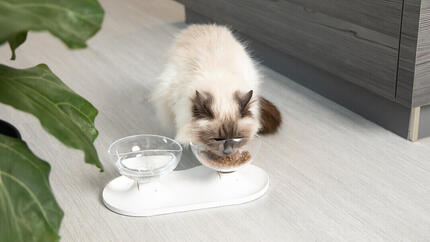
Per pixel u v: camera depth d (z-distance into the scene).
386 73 1.76
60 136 1.02
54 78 1.18
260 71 2.21
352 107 1.94
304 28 1.99
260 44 2.25
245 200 1.56
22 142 1.04
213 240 1.46
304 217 1.52
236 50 1.73
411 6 1.64
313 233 1.48
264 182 1.60
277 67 2.20
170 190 1.58
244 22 2.25
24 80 1.14
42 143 1.79
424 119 1.78
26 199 1.00
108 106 1.98
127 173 1.54
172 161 1.57
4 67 1.15
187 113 1.60
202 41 1.74
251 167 1.65
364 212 1.53
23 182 1.00
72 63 2.29
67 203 1.57
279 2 2.05
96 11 0.92
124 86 2.10
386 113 1.83
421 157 1.71
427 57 1.67
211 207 1.55
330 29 1.89
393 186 1.61
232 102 1.55
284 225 1.50
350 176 1.65
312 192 1.59
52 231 1.03
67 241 1.47
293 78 2.14
